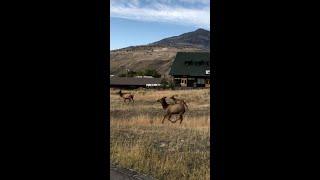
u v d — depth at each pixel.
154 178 8.41
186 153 11.47
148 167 9.34
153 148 12.07
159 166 9.30
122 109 29.08
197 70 76.25
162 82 68.25
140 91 52.19
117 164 9.59
